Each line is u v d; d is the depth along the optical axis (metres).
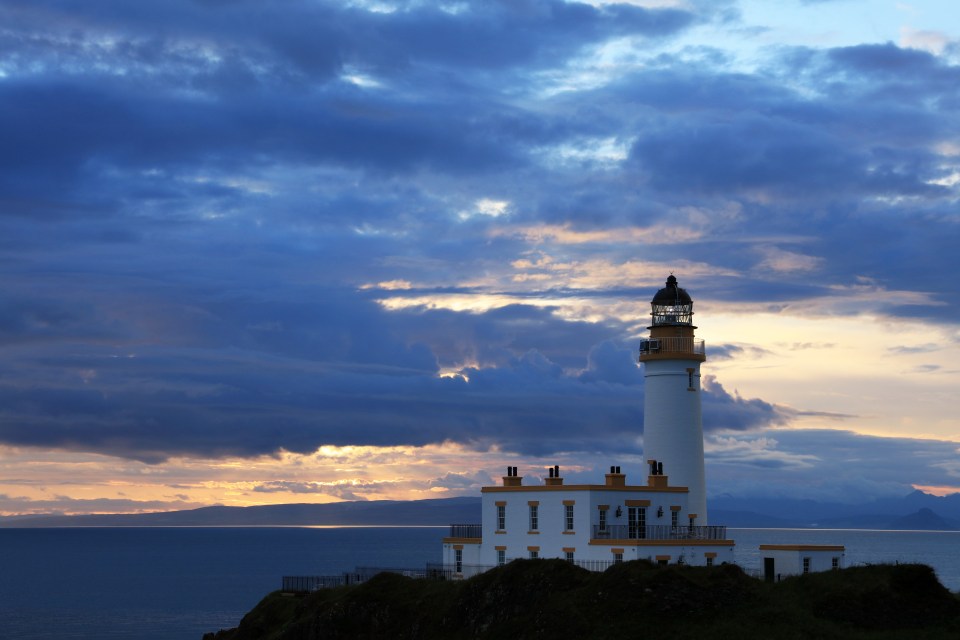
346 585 98.38
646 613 75.00
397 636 85.62
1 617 192.88
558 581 80.19
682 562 89.44
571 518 92.50
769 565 92.12
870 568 78.00
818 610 74.94
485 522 98.88
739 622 73.19
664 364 104.19
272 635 95.69
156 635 168.38
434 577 97.56
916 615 73.44
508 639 78.00
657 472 101.12
